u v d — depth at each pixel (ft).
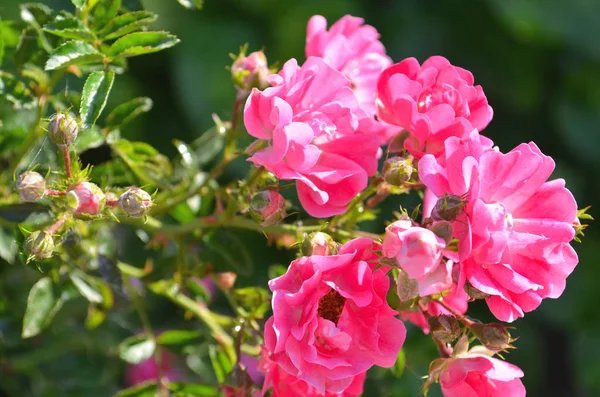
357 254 2.41
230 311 3.09
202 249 2.76
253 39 4.21
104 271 2.77
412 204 2.65
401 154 2.55
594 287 4.50
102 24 2.62
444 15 4.50
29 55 2.73
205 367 3.10
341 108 2.48
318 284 2.40
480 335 2.47
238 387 2.59
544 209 2.45
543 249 2.42
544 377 4.69
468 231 2.36
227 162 2.68
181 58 4.07
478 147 2.42
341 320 2.43
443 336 2.47
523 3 4.42
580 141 4.53
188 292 2.82
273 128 2.46
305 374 2.40
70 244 2.73
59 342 3.06
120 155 2.73
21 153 2.71
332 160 2.51
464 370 2.47
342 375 2.41
